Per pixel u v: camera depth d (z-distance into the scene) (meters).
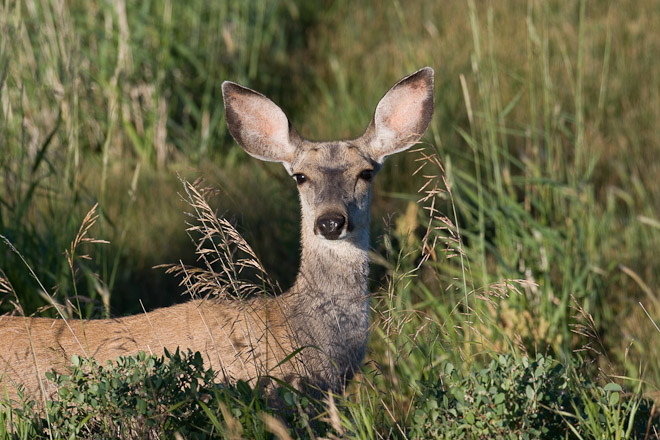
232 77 18.02
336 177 8.45
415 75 8.99
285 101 19.14
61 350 8.02
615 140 16.08
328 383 8.16
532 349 10.11
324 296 8.26
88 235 11.60
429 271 11.99
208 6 18.97
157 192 14.82
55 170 11.53
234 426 6.54
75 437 6.88
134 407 6.88
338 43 21.97
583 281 11.48
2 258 10.34
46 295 8.50
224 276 11.27
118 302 11.81
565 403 7.15
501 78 17.64
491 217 11.79
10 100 12.89
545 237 11.12
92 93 16.16
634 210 13.66
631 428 6.95
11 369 7.93
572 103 17.06
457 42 20.23
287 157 9.06
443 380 7.70
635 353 10.39
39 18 14.90
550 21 20.33
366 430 7.22
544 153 13.79
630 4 21.86
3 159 11.56
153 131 16.33
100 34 16.50
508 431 6.67
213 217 7.96
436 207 13.56
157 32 17.22
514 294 10.55
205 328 8.12
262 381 7.81
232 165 16.05
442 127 16.14
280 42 21.05
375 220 13.38
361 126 16.70
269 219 13.39
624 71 18.36
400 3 23.73
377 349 10.25
